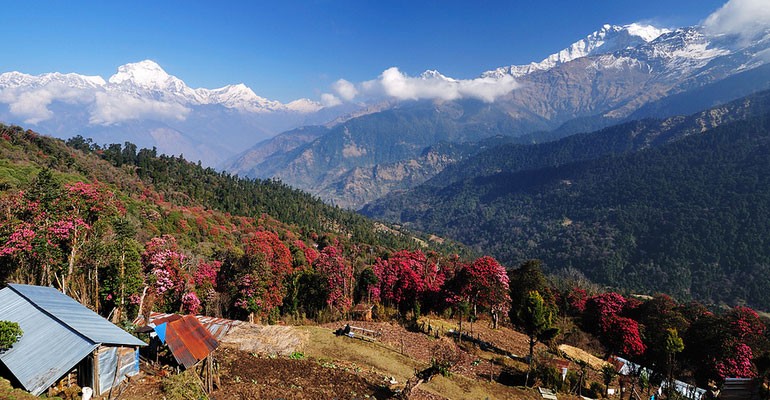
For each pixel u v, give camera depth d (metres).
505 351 35.94
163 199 98.62
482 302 42.34
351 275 45.97
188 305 35.72
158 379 19.75
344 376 24.50
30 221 28.41
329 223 172.62
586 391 28.78
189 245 67.06
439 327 39.88
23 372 16.58
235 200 133.25
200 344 20.73
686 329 40.69
